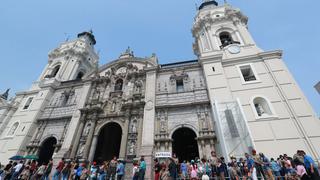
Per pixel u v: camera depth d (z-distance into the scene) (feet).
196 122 75.36
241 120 65.10
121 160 67.77
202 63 89.92
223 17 115.03
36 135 94.79
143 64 105.91
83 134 85.61
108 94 98.27
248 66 83.87
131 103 86.12
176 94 86.43
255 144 61.05
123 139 77.61
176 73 95.40
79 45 151.02
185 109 80.48
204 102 78.23
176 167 50.85
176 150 98.78
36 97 111.65
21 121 101.71
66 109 100.01
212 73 83.71
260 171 43.27
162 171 50.16
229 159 56.95
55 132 93.04
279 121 64.13
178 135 99.60
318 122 60.54
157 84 93.40
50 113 101.65
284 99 68.69
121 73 104.42
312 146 56.65
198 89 84.69
